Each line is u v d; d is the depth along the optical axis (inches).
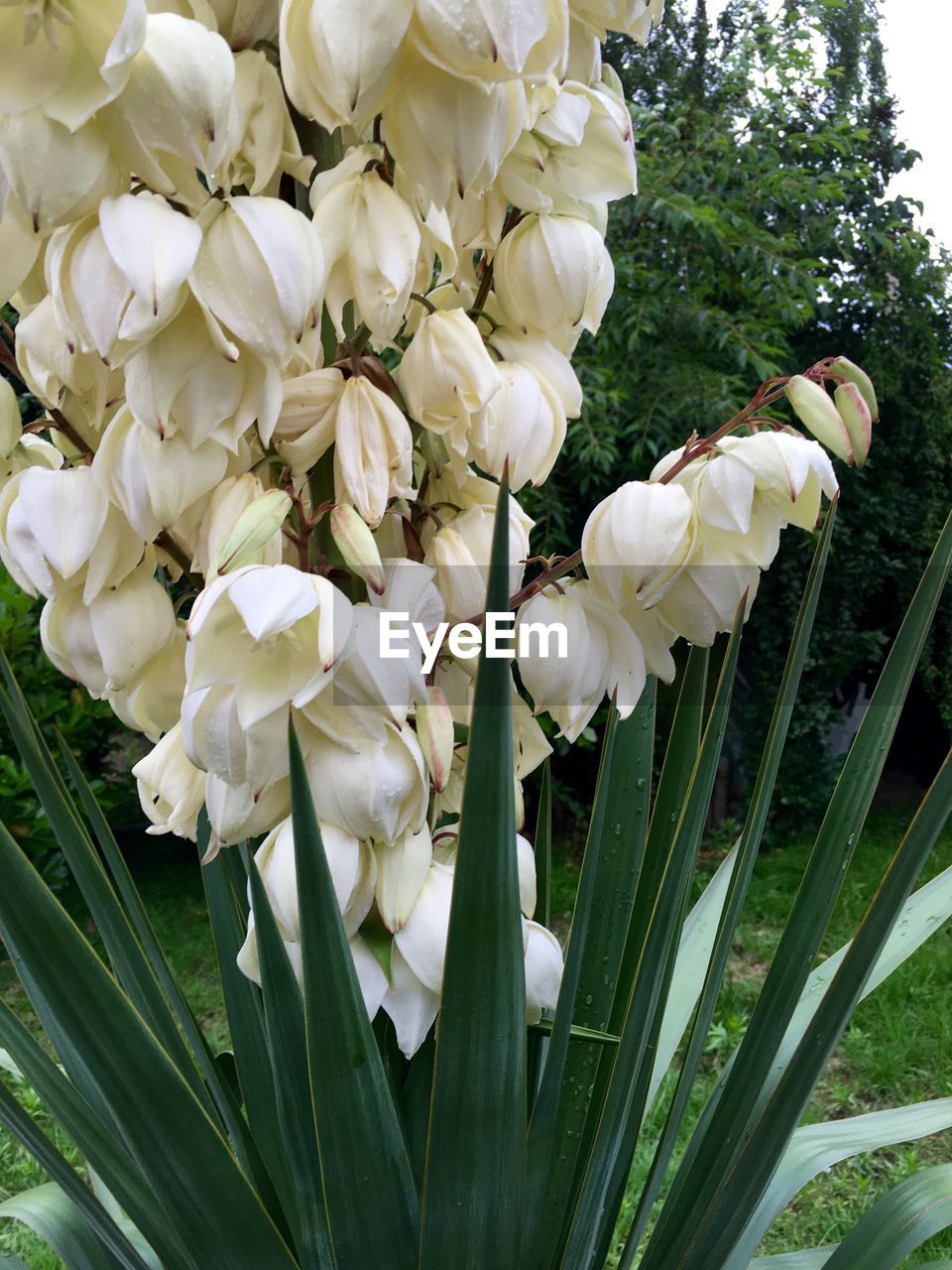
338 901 15.0
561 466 82.7
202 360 13.9
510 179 16.6
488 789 13.7
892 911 16.0
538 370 17.2
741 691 95.3
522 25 12.7
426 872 16.3
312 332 15.4
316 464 16.7
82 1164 48.6
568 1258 19.0
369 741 14.5
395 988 16.3
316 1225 18.1
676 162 87.0
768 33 96.3
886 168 106.7
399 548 17.6
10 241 13.9
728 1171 19.4
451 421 15.8
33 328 15.1
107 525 15.4
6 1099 16.6
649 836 22.4
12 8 12.2
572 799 92.4
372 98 13.3
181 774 17.2
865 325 100.5
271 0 14.9
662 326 82.6
